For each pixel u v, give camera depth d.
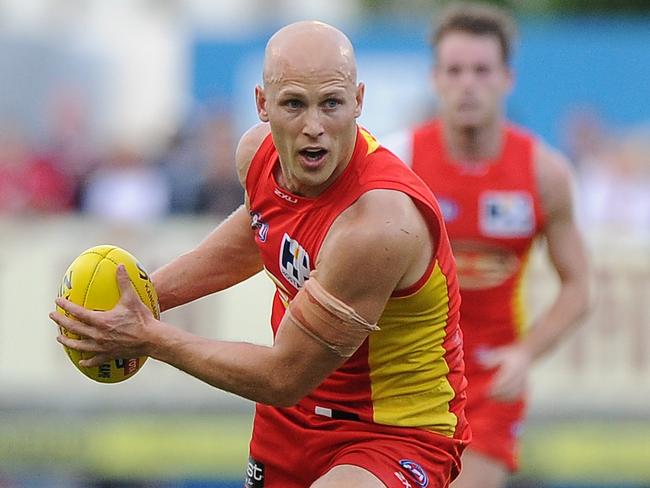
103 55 64.06
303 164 15.84
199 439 34.09
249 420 34.16
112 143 54.81
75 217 41.22
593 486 35.78
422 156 25.48
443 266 17.03
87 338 16.81
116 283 17.14
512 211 25.17
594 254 33.91
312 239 16.66
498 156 25.19
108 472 34.16
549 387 33.84
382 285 16.14
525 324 26.02
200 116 42.88
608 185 46.12
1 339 34.16
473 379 25.31
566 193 25.09
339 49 15.76
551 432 33.81
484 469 25.06
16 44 61.34
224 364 16.47
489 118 24.81
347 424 17.72
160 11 97.69
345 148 16.03
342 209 16.41
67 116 54.81
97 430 34.09
